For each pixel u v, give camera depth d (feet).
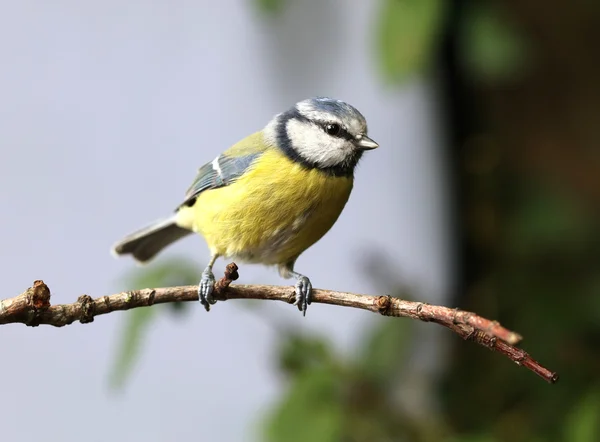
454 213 32.17
